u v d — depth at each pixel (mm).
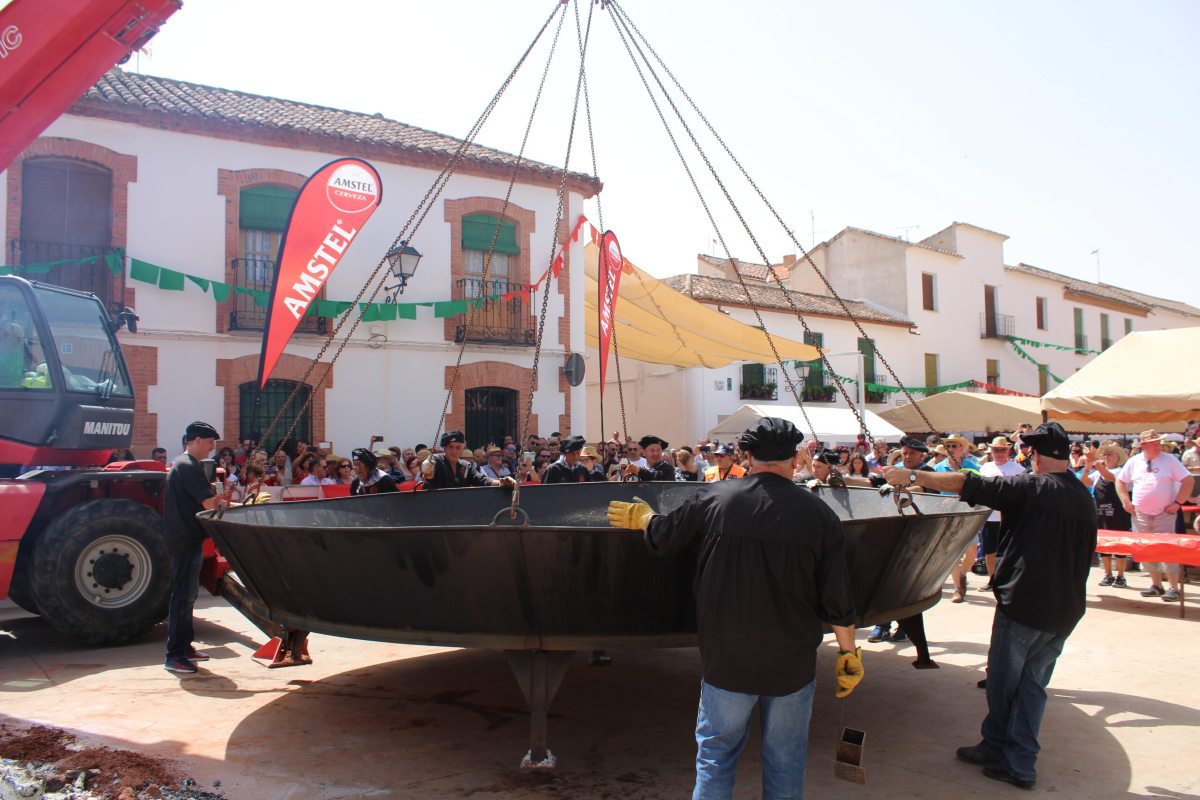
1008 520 3705
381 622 3643
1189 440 14789
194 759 3762
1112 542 7348
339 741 4035
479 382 15438
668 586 3396
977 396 19953
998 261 31609
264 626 4469
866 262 29188
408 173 15031
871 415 19266
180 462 5379
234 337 13242
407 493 5797
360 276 14492
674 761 3805
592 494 6238
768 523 2668
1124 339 12320
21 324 6211
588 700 4781
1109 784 3555
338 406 14211
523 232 16156
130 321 7156
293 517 5273
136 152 12742
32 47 4895
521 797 3387
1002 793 3463
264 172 13672
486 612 3432
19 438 6066
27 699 4676
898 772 3695
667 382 22156
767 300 23219
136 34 5172
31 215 12219
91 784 3420
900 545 3709
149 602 6051
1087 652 5910
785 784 2664
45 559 5699
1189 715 4496
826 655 5898
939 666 5527
